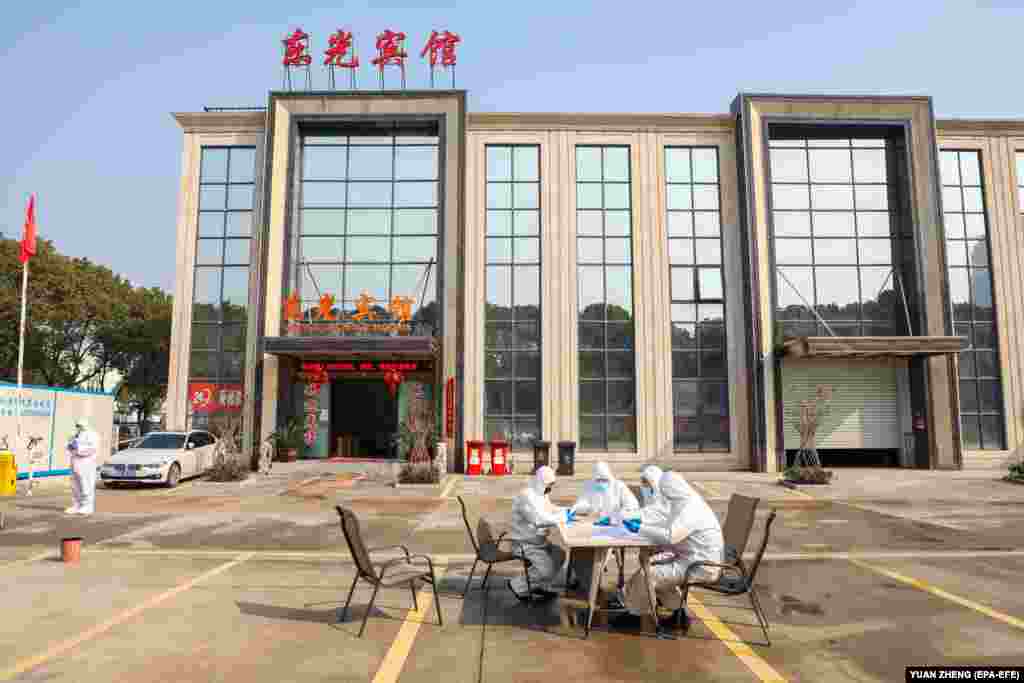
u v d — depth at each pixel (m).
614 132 24.19
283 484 18.59
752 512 6.83
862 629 6.03
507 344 23.28
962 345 21.06
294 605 6.71
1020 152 24.58
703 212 24.03
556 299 23.38
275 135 23.53
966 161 24.59
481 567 8.59
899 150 24.30
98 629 5.89
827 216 24.16
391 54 24.50
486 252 23.70
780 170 24.36
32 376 37.66
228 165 23.97
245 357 22.97
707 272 23.73
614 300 23.52
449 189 23.47
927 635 5.84
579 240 23.78
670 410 22.95
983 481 19.30
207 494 16.55
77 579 7.79
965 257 24.06
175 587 7.43
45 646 5.44
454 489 17.81
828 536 11.02
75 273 37.19
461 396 22.58
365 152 24.39
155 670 4.93
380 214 24.09
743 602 6.95
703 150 24.38
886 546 10.15
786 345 22.27
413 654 5.32
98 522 12.17
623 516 7.02
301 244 24.02
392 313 23.52
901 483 18.88
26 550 9.58
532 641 5.66
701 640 5.71
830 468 22.84
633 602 6.12
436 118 23.72
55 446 20.34
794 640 5.71
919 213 23.62
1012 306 23.80
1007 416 23.19
